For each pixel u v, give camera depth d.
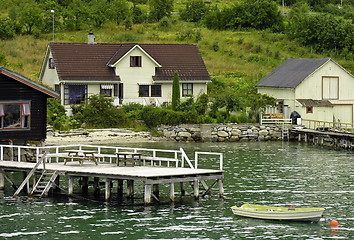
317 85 85.12
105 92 86.44
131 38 120.62
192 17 140.62
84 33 122.75
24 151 56.59
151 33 127.12
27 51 107.56
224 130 79.38
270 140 81.19
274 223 39.31
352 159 65.06
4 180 52.00
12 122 54.75
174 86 83.75
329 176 54.94
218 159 63.72
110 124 79.94
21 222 39.09
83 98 84.88
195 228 37.97
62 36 118.94
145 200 42.41
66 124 77.88
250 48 121.75
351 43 125.00
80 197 45.62
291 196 46.78
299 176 54.75
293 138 81.69
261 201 44.97
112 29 127.44
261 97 82.75
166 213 41.19
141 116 81.62
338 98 86.12
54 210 41.94
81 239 35.84
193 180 43.62
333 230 37.97
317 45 124.81
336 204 44.44
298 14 142.62
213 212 41.59
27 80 54.81
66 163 48.75
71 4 131.25
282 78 87.69
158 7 139.12
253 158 64.81
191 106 81.25
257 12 134.00
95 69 86.69
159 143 76.19
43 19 121.31
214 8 145.38
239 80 102.88
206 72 90.94
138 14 138.88
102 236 36.38
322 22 128.00
